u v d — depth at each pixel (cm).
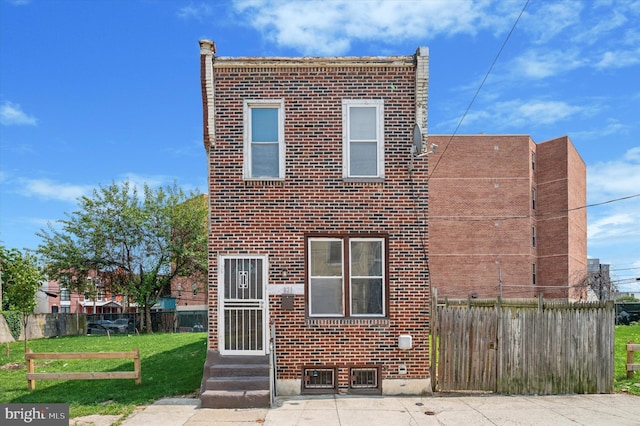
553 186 3922
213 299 1089
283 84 1129
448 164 3841
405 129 1129
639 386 1114
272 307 1088
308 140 1123
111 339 2441
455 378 1079
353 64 1127
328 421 866
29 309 2955
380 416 894
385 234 1112
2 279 2945
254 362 1070
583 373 1072
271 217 1107
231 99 1125
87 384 1163
